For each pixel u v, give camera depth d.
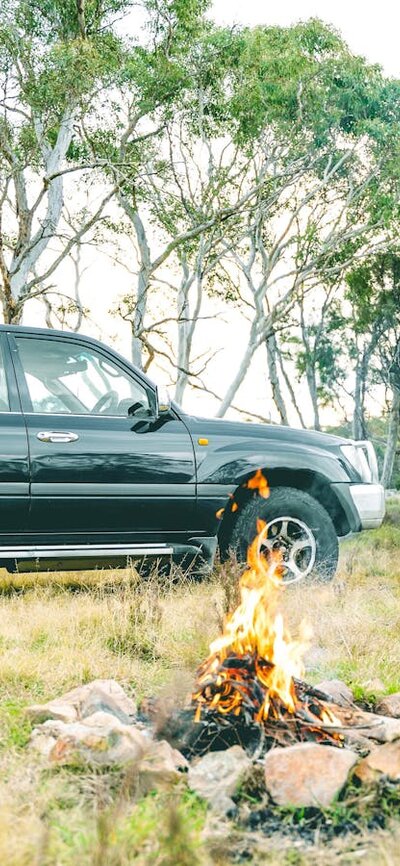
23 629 5.89
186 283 25.41
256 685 3.71
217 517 7.59
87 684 4.52
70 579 8.32
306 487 8.14
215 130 24.42
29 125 17.17
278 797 3.12
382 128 26.31
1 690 4.55
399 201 27.78
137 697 4.50
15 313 16.38
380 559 10.38
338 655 5.32
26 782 3.19
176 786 3.14
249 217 26.14
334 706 3.93
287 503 7.80
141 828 2.74
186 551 7.50
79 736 3.45
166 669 5.07
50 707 3.97
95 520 7.24
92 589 7.62
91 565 7.28
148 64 19.89
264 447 7.86
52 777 3.26
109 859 2.54
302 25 24.77
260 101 23.64
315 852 2.76
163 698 3.68
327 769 3.17
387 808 3.01
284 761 3.20
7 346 7.22
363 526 8.22
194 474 7.54
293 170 24.55
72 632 5.68
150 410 7.51
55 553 7.05
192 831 2.79
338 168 28.47
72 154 22.30
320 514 7.89
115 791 3.13
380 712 4.24
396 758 3.23
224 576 5.21
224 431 7.82
